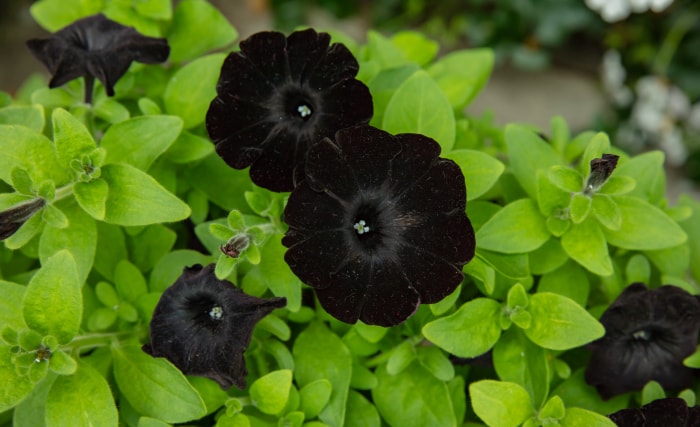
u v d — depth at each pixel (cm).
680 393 63
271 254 62
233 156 62
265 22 138
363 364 64
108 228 64
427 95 63
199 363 60
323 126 62
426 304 61
